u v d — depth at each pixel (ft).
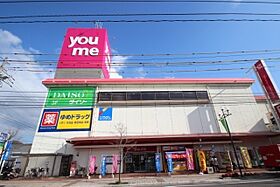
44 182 56.59
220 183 43.47
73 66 101.14
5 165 77.10
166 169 71.72
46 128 79.51
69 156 73.77
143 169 73.20
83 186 48.14
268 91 84.64
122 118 84.02
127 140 73.72
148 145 74.90
